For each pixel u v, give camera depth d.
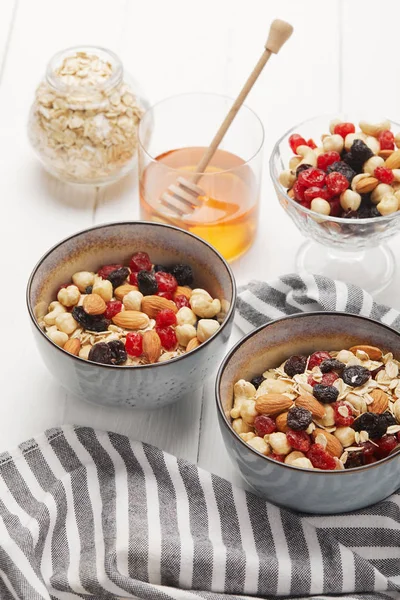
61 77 1.28
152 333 1.11
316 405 1.07
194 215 1.22
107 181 1.30
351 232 1.17
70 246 1.16
